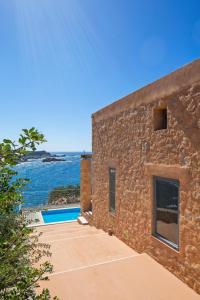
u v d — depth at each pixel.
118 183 7.24
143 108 5.75
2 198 2.17
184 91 4.34
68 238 7.55
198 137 4.00
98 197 9.11
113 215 7.69
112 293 3.96
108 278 4.44
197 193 4.01
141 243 5.86
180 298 3.82
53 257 5.93
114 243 6.89
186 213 4.26
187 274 4.21
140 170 5.90
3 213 2.45
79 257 5.92
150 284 4.23
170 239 4.83
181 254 4.37
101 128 8.62
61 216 13.98
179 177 4.44
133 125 6.27
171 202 4.80
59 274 4.59
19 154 2.15
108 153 8.02
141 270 4.75
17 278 2.42
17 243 2.48
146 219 5.61
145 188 5.66
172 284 4.23
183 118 4.36
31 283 2.44
